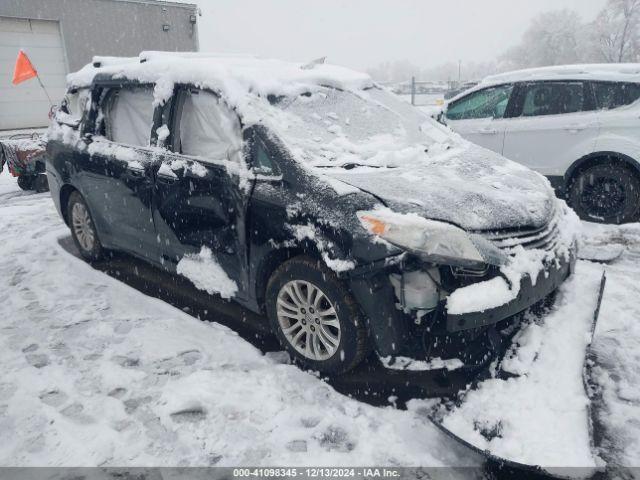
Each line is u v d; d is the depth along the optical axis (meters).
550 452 1.95
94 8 15.95
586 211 5.69
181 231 3.38
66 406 2.57
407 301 2.38
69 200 4.66
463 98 6.67
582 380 2.27
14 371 2.88
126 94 3.94
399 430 2.37
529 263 2.50
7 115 15.50
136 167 3.62
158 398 2.61
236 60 3.71
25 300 3.86
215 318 3.53
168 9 17.27
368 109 3.65
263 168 2.89
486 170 3.29
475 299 2.28
